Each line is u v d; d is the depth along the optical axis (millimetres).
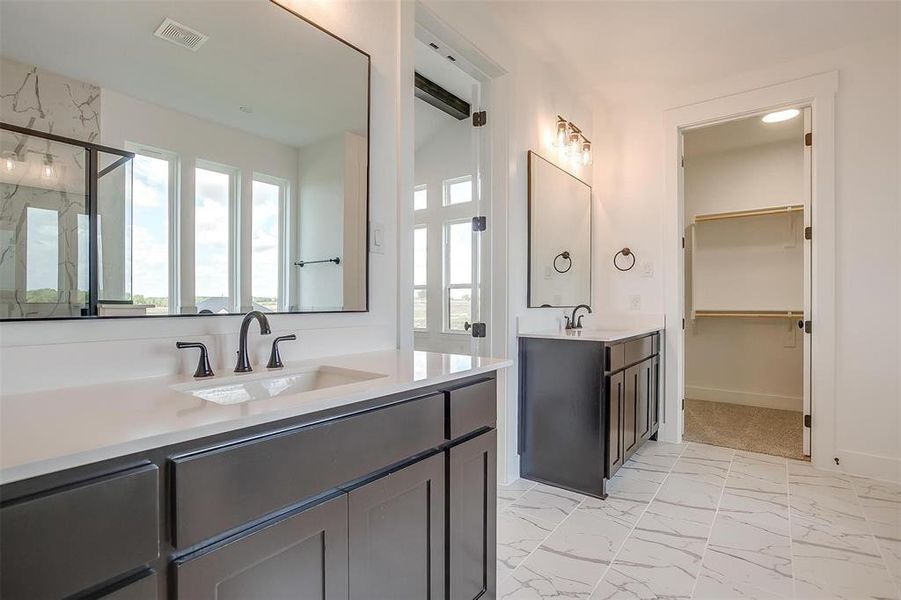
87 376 1008
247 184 1327
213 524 708
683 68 2867
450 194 3924
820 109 2705
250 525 772
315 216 1503
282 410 797
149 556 639
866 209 2586
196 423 695
